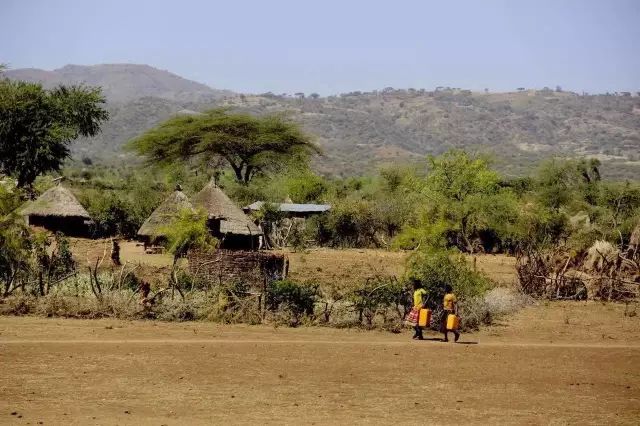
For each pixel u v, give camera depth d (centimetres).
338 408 2116
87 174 15750
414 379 2478
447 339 3164
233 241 5853
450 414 2103
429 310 3175
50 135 7938
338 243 7762
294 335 3128
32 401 2055
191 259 3950
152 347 2755
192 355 2659
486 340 3203
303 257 5834
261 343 2916
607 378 2595
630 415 2156
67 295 3475
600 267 4688
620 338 3338
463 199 7894
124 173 19125
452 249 3725
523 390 2402
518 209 7481
